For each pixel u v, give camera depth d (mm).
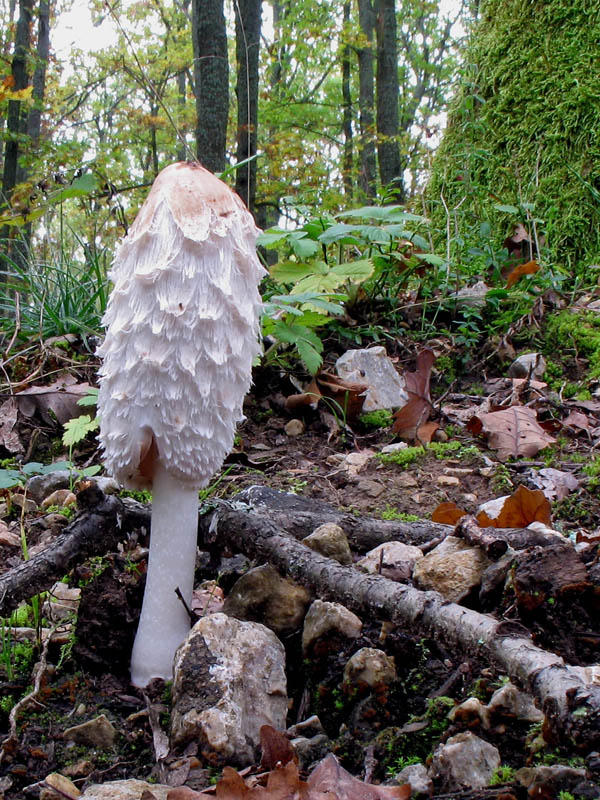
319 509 409
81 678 311
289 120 2598
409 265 842
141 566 352
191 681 271
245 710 269
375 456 580
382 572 347
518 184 992
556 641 280
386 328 827
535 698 224
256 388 698
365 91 2916
